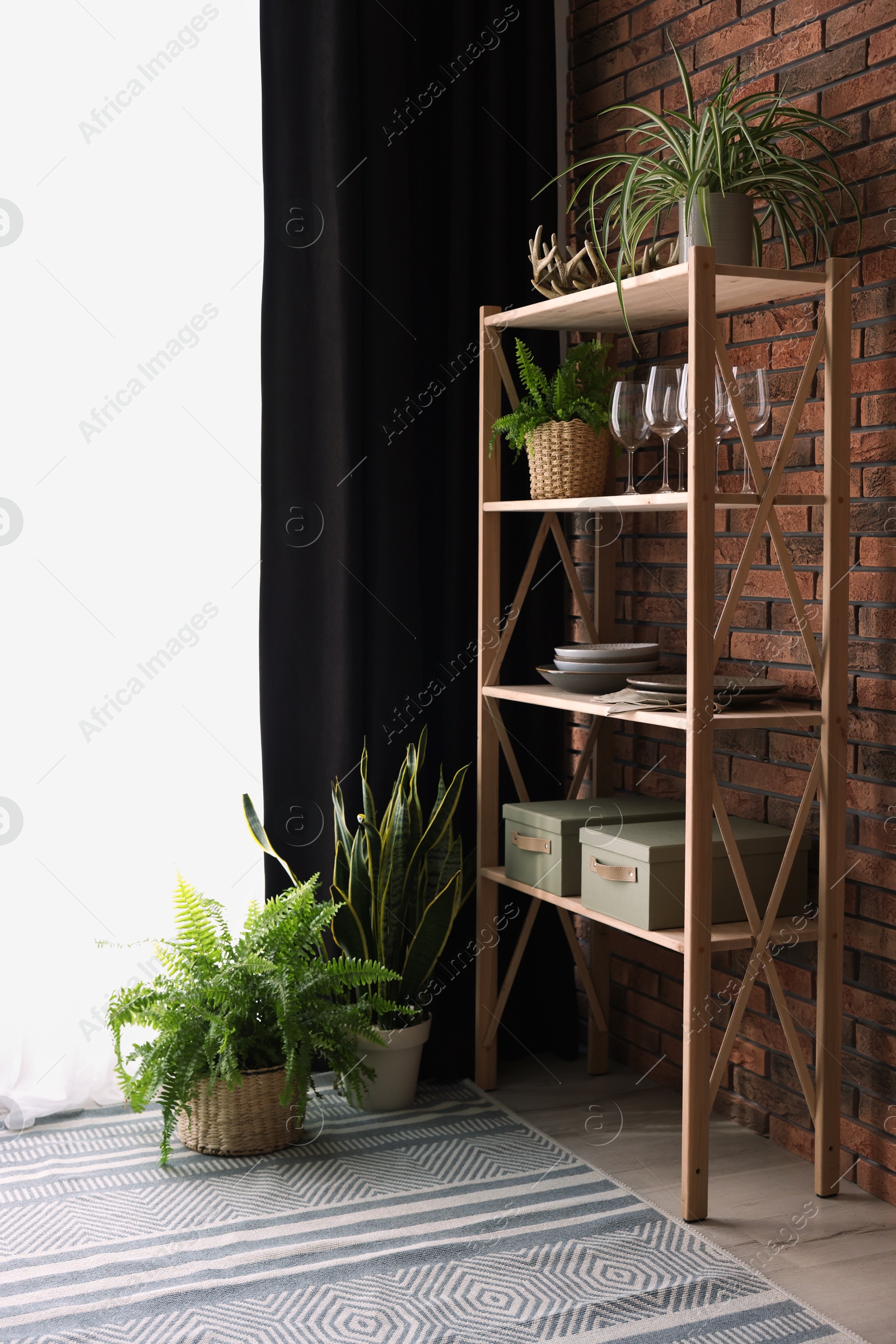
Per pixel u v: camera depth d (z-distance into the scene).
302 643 2.60
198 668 2.54
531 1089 2.65
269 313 2.52
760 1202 2.09
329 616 2.60
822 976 2.08
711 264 1.91
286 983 2.25
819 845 2.19
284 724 2.59
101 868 2.47
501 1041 2.84
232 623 2.56
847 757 2.13
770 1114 2.37
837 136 2.14
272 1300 1.77
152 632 2.50
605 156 2.27
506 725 2.86
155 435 2.49
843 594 2.05
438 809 2.55
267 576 2.55
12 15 2.35
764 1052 2.38
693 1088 1.99
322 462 2.58
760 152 2.03
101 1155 2.27
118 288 2.45
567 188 2.94
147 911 2.52
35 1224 1.99
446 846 2.55
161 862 2.52
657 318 2.51
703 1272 1.86
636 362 2.73
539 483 2.47
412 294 2.71
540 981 2.87
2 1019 2.42
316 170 2.54
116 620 2.47
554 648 2.85
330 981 2.31
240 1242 1.93
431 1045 2.68
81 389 2.43
